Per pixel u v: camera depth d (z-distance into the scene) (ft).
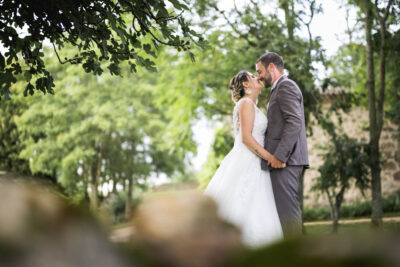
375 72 39.09
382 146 48.96
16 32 11.11
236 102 11.90
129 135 64.95
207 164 41.75
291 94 11.21
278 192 10.98
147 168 66.18
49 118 58.23
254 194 11.07
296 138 10.90
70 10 10.43
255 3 32.27
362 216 45.55
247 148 11.37
